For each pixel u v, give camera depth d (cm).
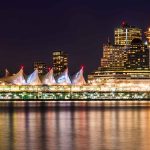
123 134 13450
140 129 14888
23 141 12025
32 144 11512
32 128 15288
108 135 13225
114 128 15275
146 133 13700
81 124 16875
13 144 11512
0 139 12400
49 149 10806
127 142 11781
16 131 14338
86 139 12388
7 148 10925
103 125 16412
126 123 17212
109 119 19512
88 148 10900
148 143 11600
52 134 13525
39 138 12606
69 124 16888
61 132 14050
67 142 11850
